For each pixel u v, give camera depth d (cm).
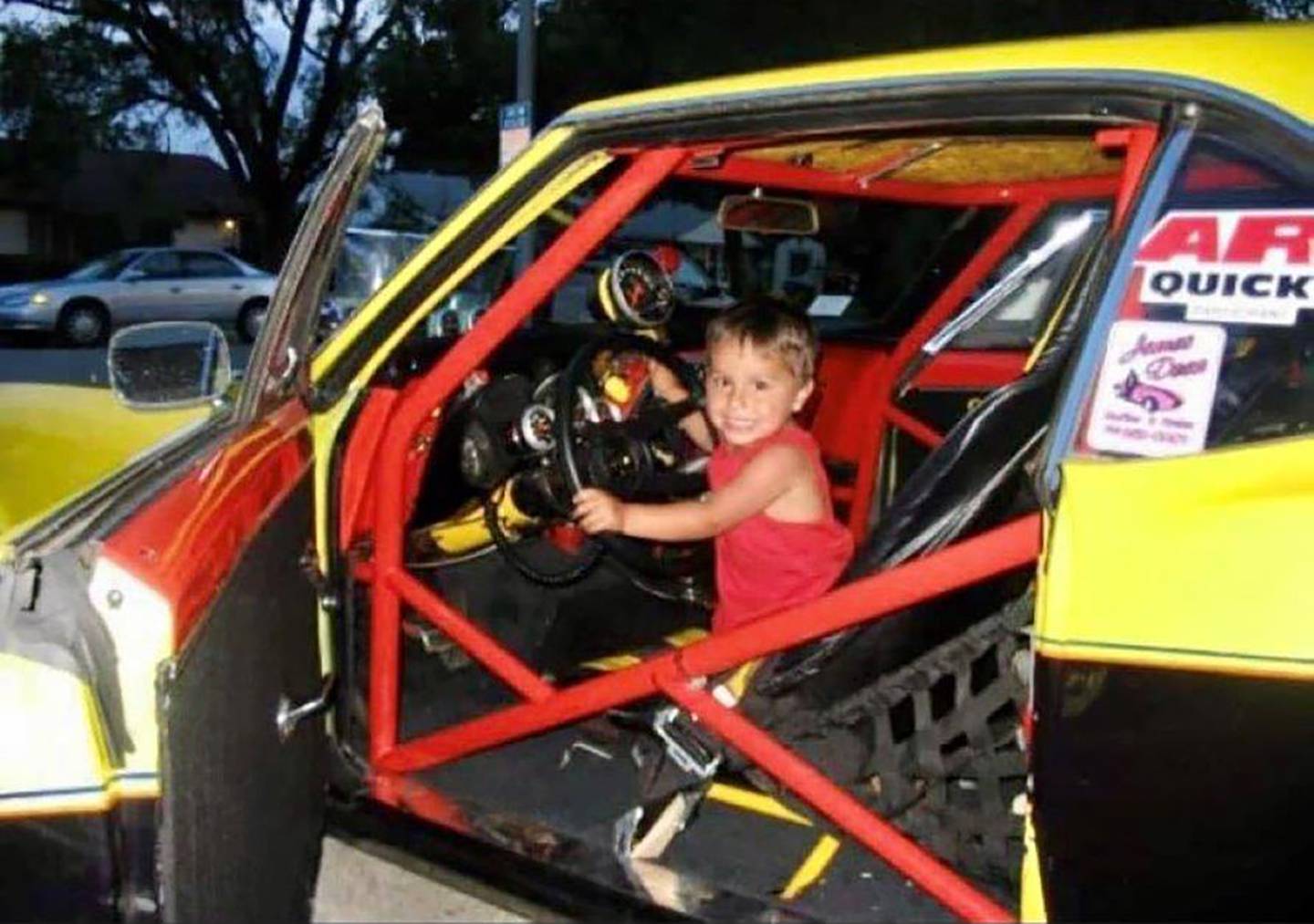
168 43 2914
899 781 227
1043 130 201
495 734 254
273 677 212
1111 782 168
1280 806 159
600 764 303
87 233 3612
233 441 210
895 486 412
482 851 238
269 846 210
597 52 2127
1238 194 174
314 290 233
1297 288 170
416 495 305
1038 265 398
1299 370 169
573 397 279
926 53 206
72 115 3031
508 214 238
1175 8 1730
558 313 443
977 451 209
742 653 224
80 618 174
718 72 2030
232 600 193
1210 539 165
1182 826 165
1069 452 178
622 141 226
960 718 221
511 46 2653
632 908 222
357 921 246
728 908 221
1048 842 174
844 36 1898
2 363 1870
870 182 348
